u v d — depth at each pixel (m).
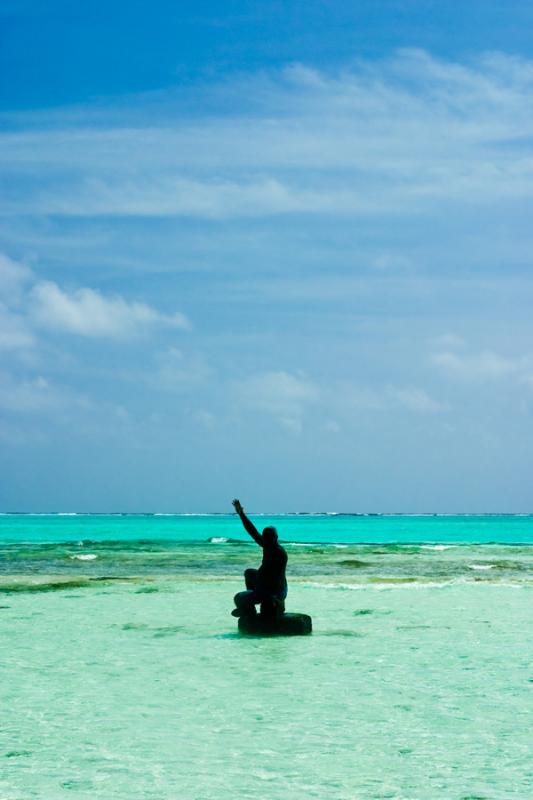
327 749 8.02
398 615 19.03
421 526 165.50
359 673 11.94
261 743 8.23
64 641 15.09
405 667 12.41
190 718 9.25
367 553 49.38
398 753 7.88
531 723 9.02
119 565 38.06
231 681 11.35
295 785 6.93
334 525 177.12
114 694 10.54
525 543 72.19
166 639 15.36
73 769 7.39
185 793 6.73
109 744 8.21
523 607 20.78
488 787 6.86
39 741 8.31
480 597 23.30
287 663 12.79
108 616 18.91
